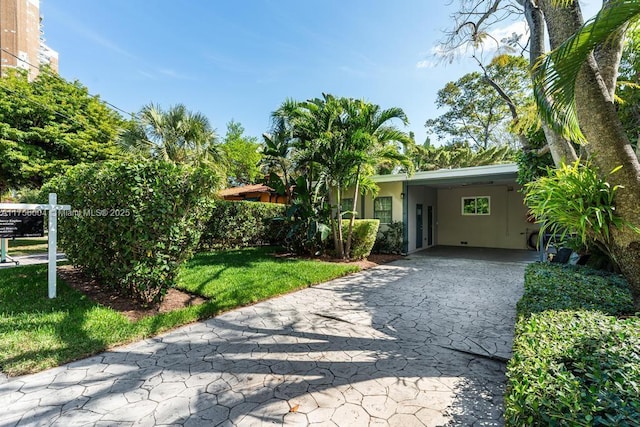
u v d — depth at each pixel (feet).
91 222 14.26
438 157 57.77
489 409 6.68
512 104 18.28
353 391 7.38
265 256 27.20
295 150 26.94
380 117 24.11
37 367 8.09
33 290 15.06
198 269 20.36
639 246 7.45
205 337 10.50
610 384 4.12
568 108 7.60
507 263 26.61
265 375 8.09
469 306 14.20
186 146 32.65
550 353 5.22
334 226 26.63
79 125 38.75
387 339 10.44
